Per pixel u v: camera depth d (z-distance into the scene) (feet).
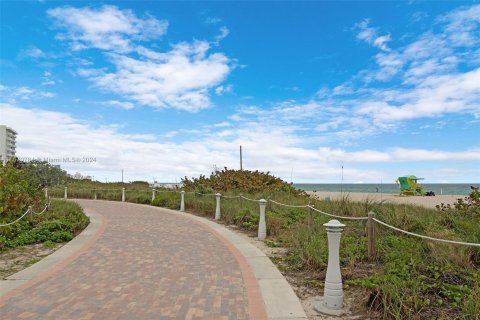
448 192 200.64
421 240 26.58
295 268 25.09
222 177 81.71
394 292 16.71
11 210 37.76
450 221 33.78
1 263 26.63
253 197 63.26
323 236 30.04
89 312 17.03
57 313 16.92
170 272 23.98
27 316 16.57
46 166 102.22
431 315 16.01
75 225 40.45
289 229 37.42
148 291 20.08
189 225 46.14
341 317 16.83
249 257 28.35
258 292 20.02
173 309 17.46
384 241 27.50
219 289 20.52
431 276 20.44
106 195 97.30
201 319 16.29
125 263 26.37
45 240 34.01
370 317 16.62
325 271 23.40
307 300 19.22
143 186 113.09
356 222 34.47
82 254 29.19
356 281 20.63
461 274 20.56
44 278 22.50
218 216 51.55
